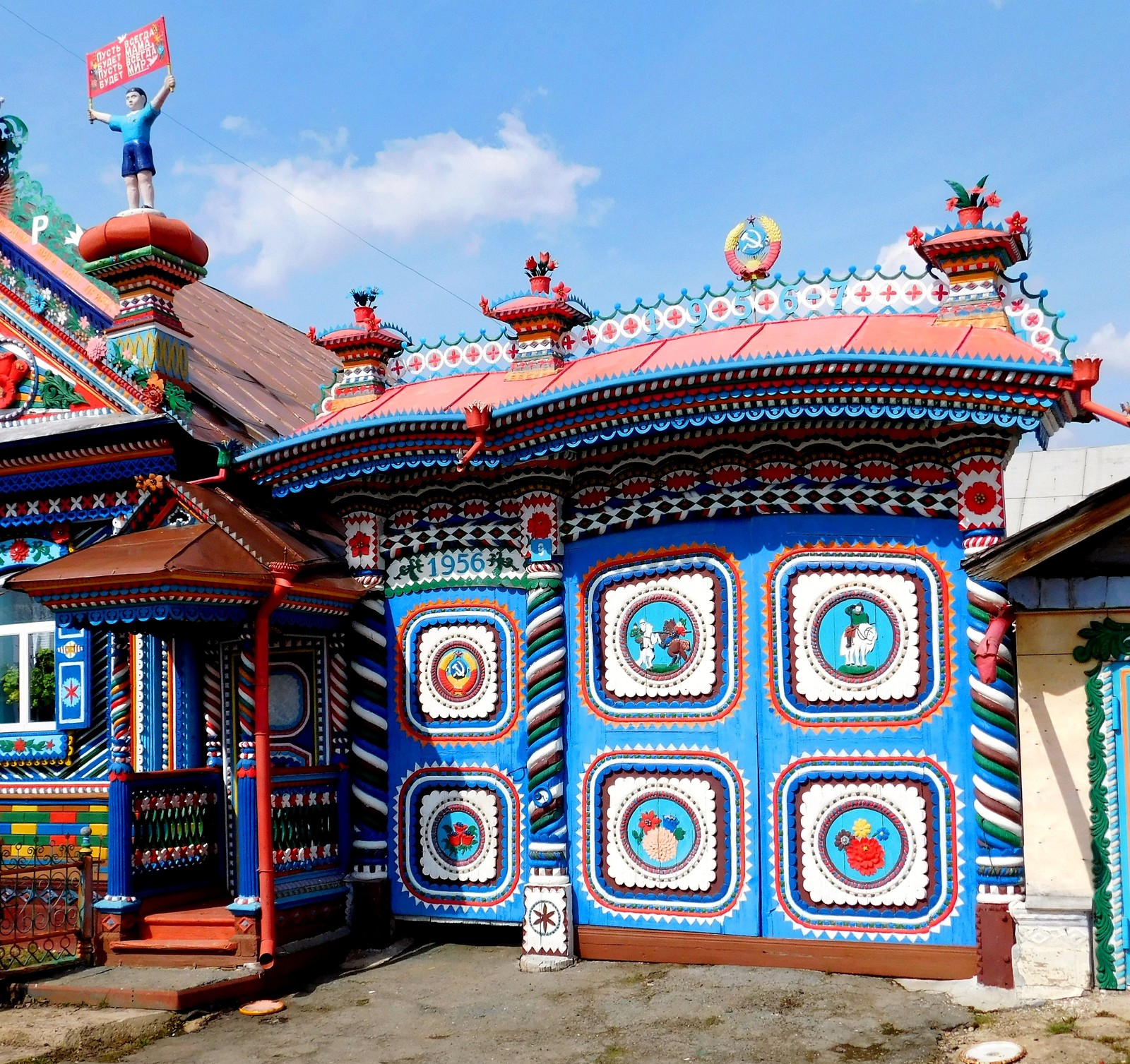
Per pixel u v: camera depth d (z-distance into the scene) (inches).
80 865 370.0
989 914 323.0
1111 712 317.1
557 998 335.0
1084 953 310.8
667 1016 314.5
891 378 324.8
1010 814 324.5
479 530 397.1
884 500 349.7
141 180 446.6
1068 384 314.5
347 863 401.7
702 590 366.3
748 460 361.7
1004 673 326.6
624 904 368.5
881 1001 316.5
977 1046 280.7
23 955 360.5
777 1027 301.6
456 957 382.0
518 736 389.1
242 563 364.5
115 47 460.8
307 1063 298.0
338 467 391.2
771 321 369.1
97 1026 316.8
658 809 366.9
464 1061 293.4
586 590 382.9
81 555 372.5
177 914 376.8
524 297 406.3
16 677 441.4
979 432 337.7
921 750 341.1
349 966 378.6
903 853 340.2
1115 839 313.9
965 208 350.6
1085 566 321.4
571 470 384.8
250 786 362.6
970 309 346.9
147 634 396.2
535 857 374.6
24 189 467.5
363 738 402.6
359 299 429.4
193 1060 303.1
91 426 413.1
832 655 351.3
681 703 366.6
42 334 447.2
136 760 419.8
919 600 345.4
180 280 443.2
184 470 416.8
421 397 407.5
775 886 350.3
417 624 403.2
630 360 376.8
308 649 419.5
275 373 589.0
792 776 351.3
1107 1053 270.8
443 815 395.2
